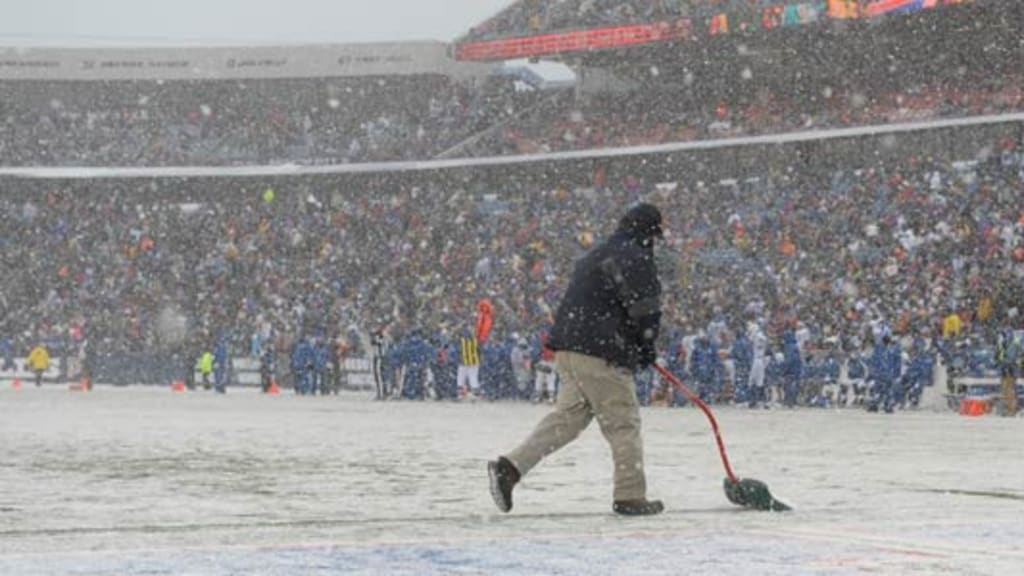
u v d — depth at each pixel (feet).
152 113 248.11
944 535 25.72
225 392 162.71
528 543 24.21
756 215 177.06
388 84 242.17
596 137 210.59
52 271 211.00
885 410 111.86
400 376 141.59
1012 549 23.50
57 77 241.96
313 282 197.47
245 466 46.57
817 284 151.84
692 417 97.45
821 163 190.80
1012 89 178.09
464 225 202.90
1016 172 164.55
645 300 30.58
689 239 176.24
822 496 36.17
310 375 158.20
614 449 30.94
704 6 190.39
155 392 156.87
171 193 234.99
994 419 97.71
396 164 217.97
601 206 197.47
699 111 207.62
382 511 31.96
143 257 210.38
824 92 198.18
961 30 183.11
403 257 199.00
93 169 225.56
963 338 126.72
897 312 140.56
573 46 202.90
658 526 27.66
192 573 20.11
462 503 34.04
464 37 215.51
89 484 39.19
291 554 22.45
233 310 195.72
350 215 210.59
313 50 237.66
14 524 28.66
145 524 28.73
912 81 191.52
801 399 126.21
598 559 21.97
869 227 162.71
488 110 231.09
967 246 151.33
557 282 175.22
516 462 31.22
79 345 192.95
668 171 205.16
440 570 20.59
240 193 232.53
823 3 177.99
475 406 119.85
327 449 56.24
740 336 123.24
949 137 179.22
